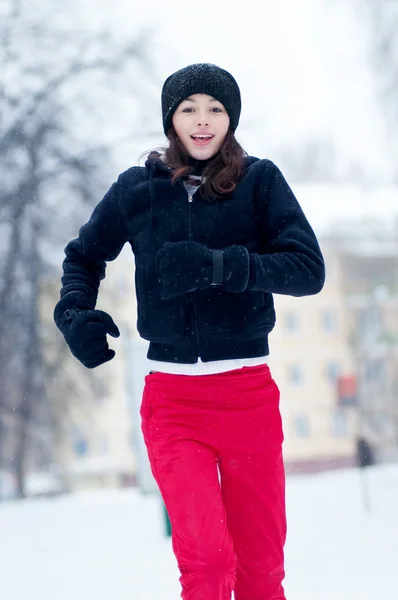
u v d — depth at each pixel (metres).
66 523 11.03
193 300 3.32
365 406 41.44
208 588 3.14
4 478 33.44
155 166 3.50
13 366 24.64
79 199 22.52
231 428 3.30
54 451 28.17
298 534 8.42
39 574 7.11
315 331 48.06
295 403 48.25
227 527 3.35
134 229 3.50
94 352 3.31
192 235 3.38
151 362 3.42
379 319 46.19
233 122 3.54
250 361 3.35
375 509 10.03
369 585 5.76
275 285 3.15
